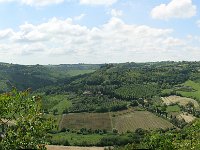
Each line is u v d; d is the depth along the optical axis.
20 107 22.70
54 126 22.95
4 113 22.23
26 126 22.09
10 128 22.16
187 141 41.88
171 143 40.50
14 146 21.42
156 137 41.16
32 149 21.84
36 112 22.69
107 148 145.12
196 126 44.47
